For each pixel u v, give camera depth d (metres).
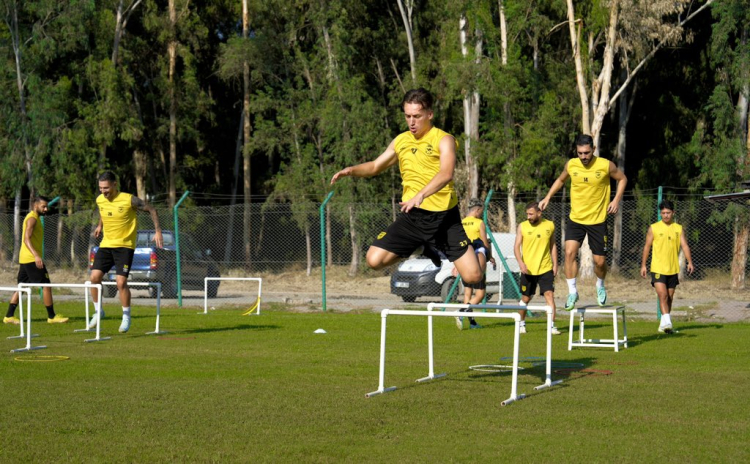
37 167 36.50
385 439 5.45
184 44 43.25
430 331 8.12
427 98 7.09
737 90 33.38
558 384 7.78
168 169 46.38
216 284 23.12
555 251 13.16
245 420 6.06
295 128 39.72
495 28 34.38
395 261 7.45
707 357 10.02
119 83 38.44
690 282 30.53
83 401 6.81
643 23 30.45
